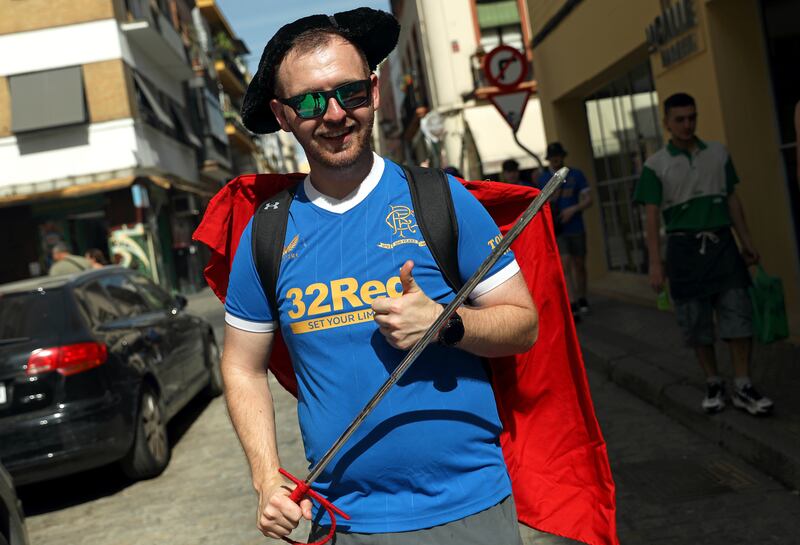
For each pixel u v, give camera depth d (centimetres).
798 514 402
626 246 1180
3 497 391
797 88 688
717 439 516
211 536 485
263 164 6525
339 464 207
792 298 735
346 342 206
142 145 2534
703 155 518
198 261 3256
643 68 993
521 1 2422
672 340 774
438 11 2408
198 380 812
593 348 789
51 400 571
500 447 219
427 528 204
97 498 600
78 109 2394
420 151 3281
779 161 730
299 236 214
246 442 222
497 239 216
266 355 229
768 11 709
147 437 629
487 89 2320
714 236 512
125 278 754
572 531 240
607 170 1218
